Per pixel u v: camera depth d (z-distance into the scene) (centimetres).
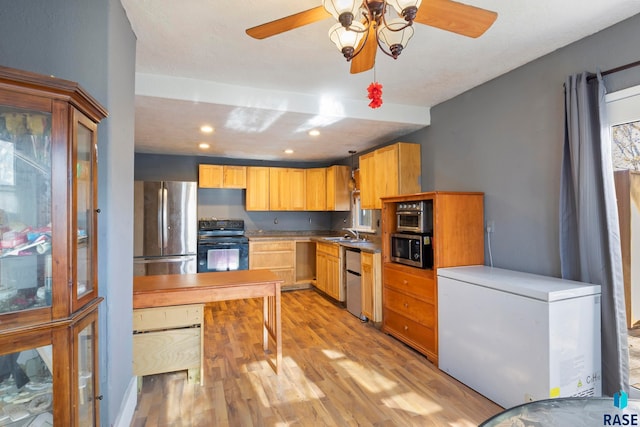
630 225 212
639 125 202
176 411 215
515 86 271
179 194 485
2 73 107
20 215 121
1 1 152
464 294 248
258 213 621
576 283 214
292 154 554
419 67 265
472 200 292
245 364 282
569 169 227
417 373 265
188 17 194
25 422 120
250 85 296
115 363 179
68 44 158
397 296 334
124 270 197
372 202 430
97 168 157
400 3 119
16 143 120
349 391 239
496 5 186
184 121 347
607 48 211
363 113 340
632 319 214
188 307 250
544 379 193
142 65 257
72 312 125
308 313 431
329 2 122
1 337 111
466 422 203
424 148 377
